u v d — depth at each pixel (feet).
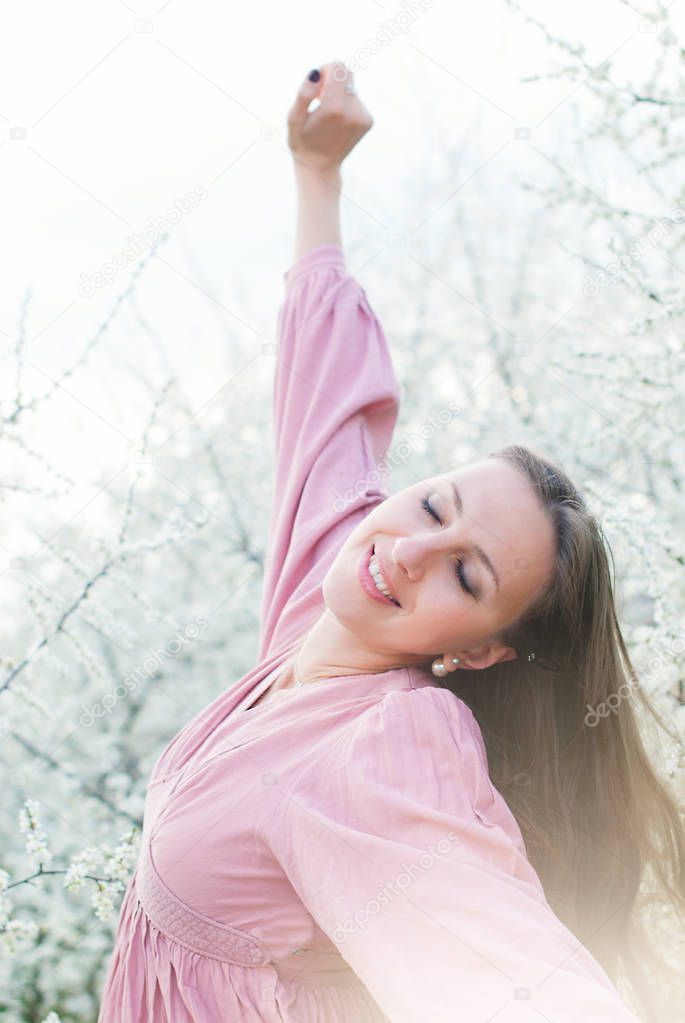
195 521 6.73
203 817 3.56
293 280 5.29
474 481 3.89
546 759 4.41
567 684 4.35
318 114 5.22
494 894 2.94
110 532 7.18
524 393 9.11
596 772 4.42
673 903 4.67
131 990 3.71
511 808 4.41
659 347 6.85
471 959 2.84
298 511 4.81
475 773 3.33
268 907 3.48
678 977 4.87
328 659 4.04
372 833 3.24
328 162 5.34
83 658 6.28
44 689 8.11
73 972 6.73
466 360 10.25
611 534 6.45
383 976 2.95
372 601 3.83
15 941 5.84
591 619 4.19
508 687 4.42
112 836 7.35
